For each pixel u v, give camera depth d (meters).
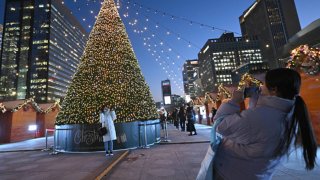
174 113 29.17
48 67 130.75
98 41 13.09
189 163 7.18
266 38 188.12
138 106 11.95
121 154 9.39
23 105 21.47
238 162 1.80
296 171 5.53
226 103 1.99
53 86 135.12
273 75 1.83
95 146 10.72
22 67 131.75
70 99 12.03
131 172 6.37
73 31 161.25
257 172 1.74
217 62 182.00
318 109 8.98
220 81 177.75
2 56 134.75
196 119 38.28
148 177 5.80
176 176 5.79
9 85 131.50
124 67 12.66
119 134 10.87
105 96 11.54
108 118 9.66
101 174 6.11
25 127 21.78
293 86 1.78
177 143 12.01
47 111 25.47
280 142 1.66
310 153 1.64
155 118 13.06
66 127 11.44
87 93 11.71
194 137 14.54
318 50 8.91
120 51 13.03
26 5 136.25
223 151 1.91
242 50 183.62
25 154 11.34
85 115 11.16
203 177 1.94
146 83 13.80
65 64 149.12
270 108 1.70
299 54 9.33
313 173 5.32
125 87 12.07
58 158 9.49
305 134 1.64
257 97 1.96
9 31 136.62
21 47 133.75
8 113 20.09
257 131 1.64
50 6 135.75
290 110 1.69
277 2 185.50
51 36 134.12
